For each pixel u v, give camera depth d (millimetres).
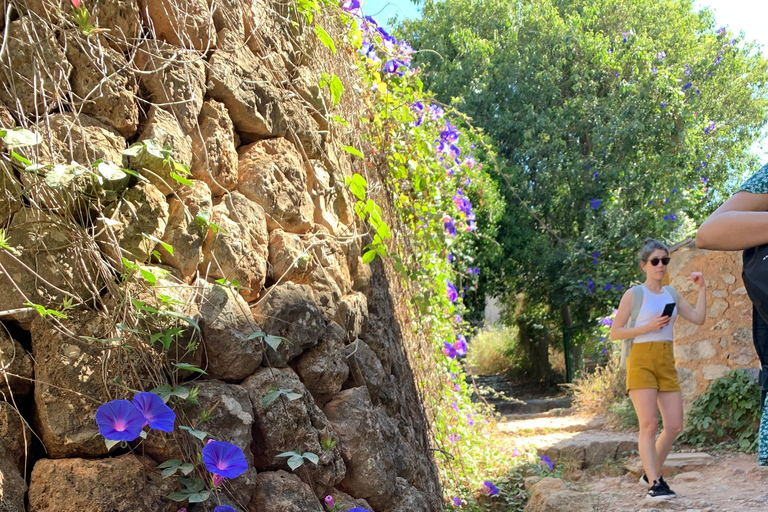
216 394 1548
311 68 2512
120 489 1323
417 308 3652
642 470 4953
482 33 13906
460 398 4691
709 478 4734
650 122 12172
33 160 1357
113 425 1264
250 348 1665
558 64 13055
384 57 3393
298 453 1668
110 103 1550
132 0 1651
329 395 2035
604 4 14945
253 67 2070
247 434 1578
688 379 6363
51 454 1350
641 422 4184
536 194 12477
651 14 15312
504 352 14562
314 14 2545
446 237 4551
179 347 1517
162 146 1610
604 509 4000
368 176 3016
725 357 6098
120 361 1395
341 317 2240
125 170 1389
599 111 12531
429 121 4223
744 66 17125
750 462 5055
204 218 1572
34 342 1375
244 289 1752
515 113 12867
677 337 6516
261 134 2061
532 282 12828
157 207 1566
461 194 5047
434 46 13594
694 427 5898
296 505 1630
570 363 12211
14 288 1344
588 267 11852
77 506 1287
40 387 1342
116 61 1579
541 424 7281
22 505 1254
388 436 2283
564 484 3959
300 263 2002
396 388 2730
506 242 12227
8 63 1389
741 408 5695
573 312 13125
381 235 2283
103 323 1418
